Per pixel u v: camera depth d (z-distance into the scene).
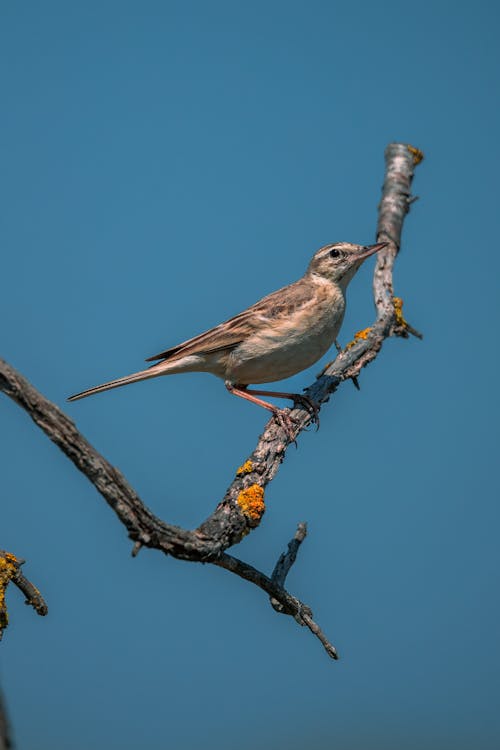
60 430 7.64
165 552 8.73
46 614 9.85
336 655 9.85
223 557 9.41
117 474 7.96
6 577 9.50
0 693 5.47
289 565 9.81
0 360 7.36
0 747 5.24
